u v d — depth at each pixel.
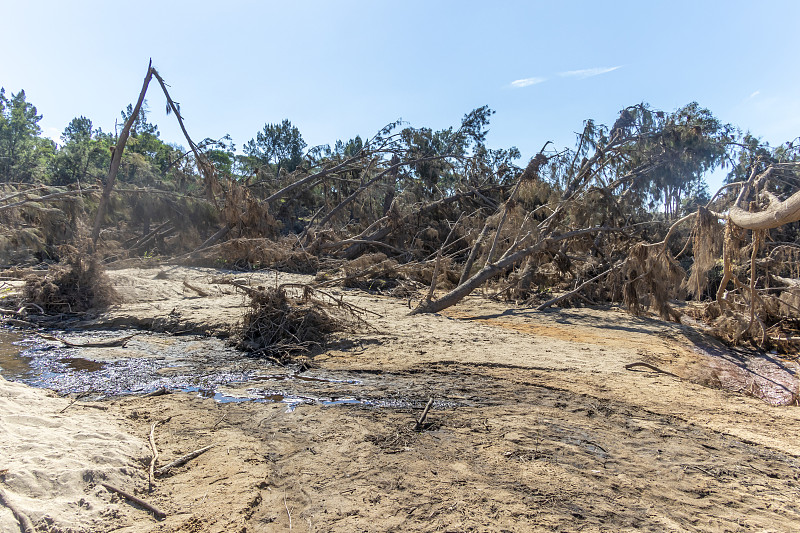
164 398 6.62
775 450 5.35
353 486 4.30
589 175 21.47
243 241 18.00
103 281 12.88
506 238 17.97
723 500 4.24
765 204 10.35
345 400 6.69
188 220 19.88
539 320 13.87
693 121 21.70
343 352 9.27
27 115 45.88
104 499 3.94
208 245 20.59
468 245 21.88
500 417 6.03
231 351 9.45
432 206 23.70
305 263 20.06
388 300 15.30
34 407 5.91
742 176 21.69
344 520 3.78
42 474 4.07
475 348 9.49
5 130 41.28
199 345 9.83
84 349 9.38
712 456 5.12
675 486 4.46
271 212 25.00
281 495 4.16
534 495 4.19
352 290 17.14
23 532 3.41
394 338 9.98
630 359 9.30
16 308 12.21
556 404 6.61
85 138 43.94
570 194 19.66
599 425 5.88
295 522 3.76
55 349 9.35
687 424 6.04
